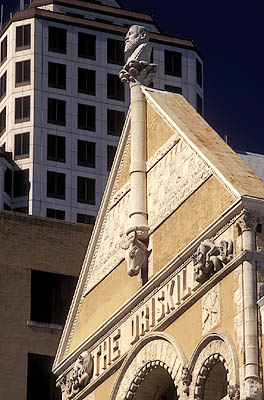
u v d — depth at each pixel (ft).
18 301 225.76
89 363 175.63
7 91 495.82
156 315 161.79
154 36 502.38
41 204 475.31
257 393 140.77
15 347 223.30
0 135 495.00
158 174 168.35
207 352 149.48
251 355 142.20
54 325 225.76
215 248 151.12
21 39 499.10
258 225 147.95
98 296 178.50
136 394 163.73
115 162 179.01
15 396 220.43
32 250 229.25
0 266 226.79
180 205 161.79
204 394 150.20
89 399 174.19
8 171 480.23
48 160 481.46
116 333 170.19
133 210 169.27
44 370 223.51
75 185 481.05
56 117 488.02
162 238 164.55
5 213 230.07
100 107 493.36
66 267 229.66
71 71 495.41
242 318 144.66
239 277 146.61
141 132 173.06
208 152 159.53
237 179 153.07
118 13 512.63
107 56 501.15
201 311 152.87
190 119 168.66
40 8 511.81
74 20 501.97
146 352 161.79
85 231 232.94
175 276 159.02
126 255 168.66
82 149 486.38
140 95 174.81
